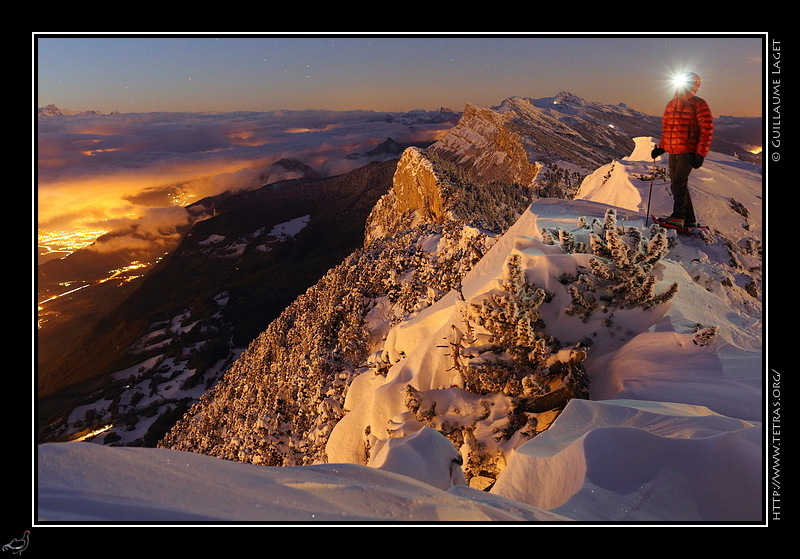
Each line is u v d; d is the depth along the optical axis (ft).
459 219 109.29
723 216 45.96
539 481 11.83
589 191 69.41
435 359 29.94
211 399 144.36
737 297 31.65
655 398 18.85
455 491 8.98
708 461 10.06
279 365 105.91
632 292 24.04
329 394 64.28
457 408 24.30
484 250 65.82
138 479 6.41
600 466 10.18
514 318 23.68
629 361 21.81
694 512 9.35
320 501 7.10
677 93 32.89
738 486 9.55
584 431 13.76
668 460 10.27
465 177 177.06
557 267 24.98
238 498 6.67
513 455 12.91
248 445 71.61
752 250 41.78
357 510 7.10
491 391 24.09
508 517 8.03
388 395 30.76
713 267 33.50
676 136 33.14
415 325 39.63
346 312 88.48
